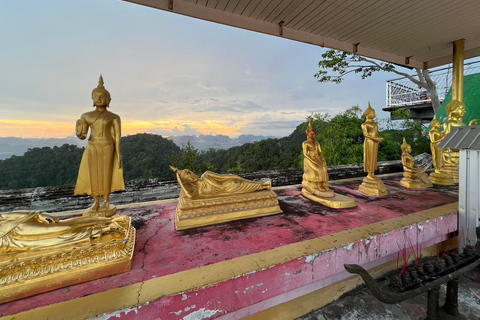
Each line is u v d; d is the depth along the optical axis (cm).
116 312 139
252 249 213
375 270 305
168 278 168
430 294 226
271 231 254
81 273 162
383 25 502
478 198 305
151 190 436
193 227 263
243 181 310
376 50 644
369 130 411
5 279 145
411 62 723
